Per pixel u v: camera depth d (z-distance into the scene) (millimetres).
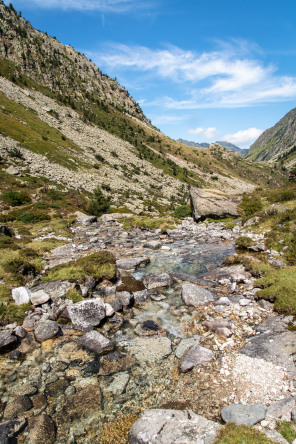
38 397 6145
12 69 139875
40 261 15766
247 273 13094
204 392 6105
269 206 27266
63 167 70062
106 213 42781
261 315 9414
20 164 57844
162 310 10422
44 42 193375
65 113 133500
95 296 11484
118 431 5246
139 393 6207
